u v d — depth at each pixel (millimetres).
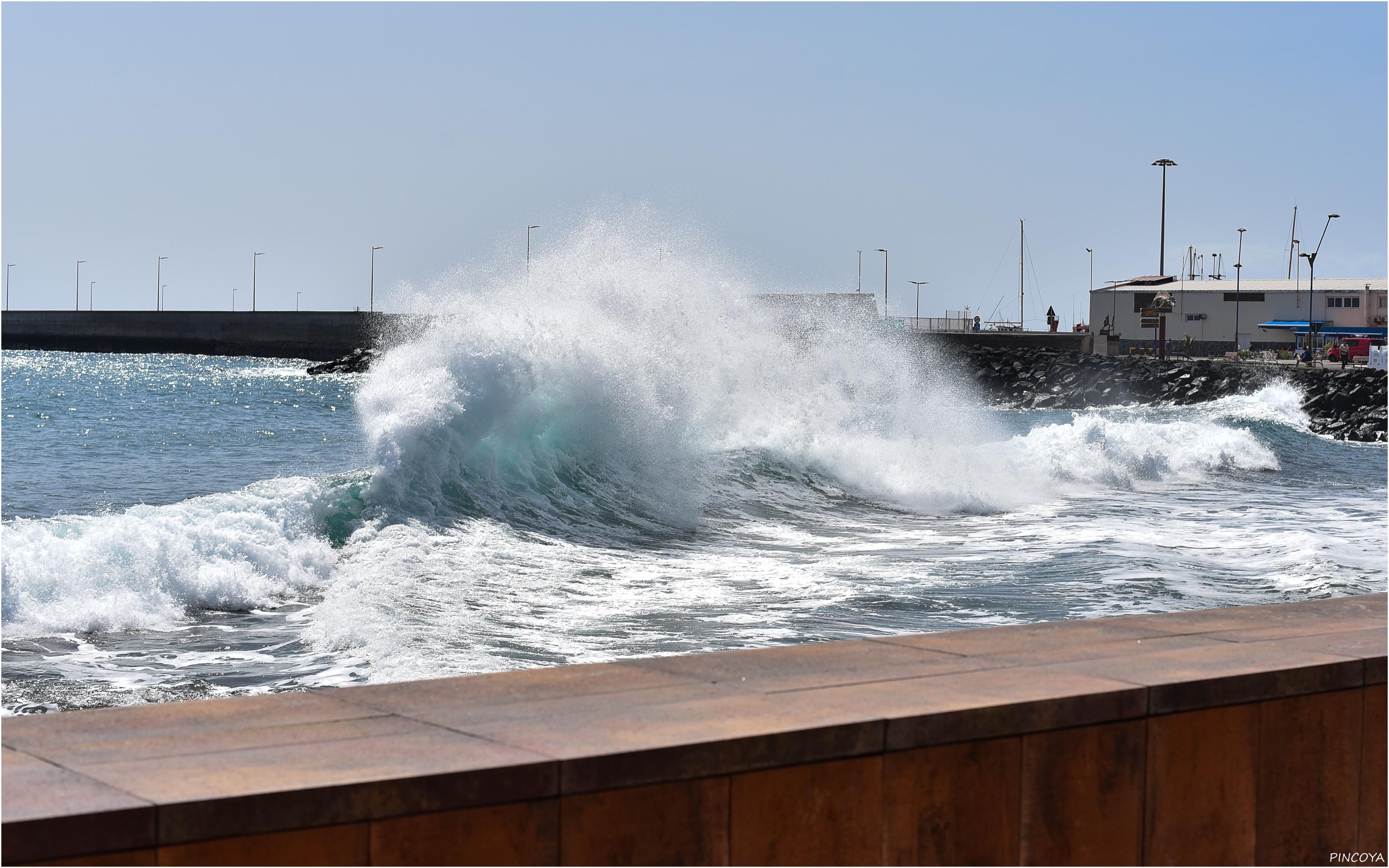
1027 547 12773
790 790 3330
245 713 3545
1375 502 18797
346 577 9516
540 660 7348
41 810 2646
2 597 7988
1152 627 4883
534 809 3029
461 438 12977
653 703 3658
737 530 13711
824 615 8922
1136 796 3838
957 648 4465
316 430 32344
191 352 100188
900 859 3469
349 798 2840
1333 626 4918
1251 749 4047
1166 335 74750
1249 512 17016
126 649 7590
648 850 3156
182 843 2701
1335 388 46312
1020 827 3650
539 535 12016
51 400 44250
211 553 9289
